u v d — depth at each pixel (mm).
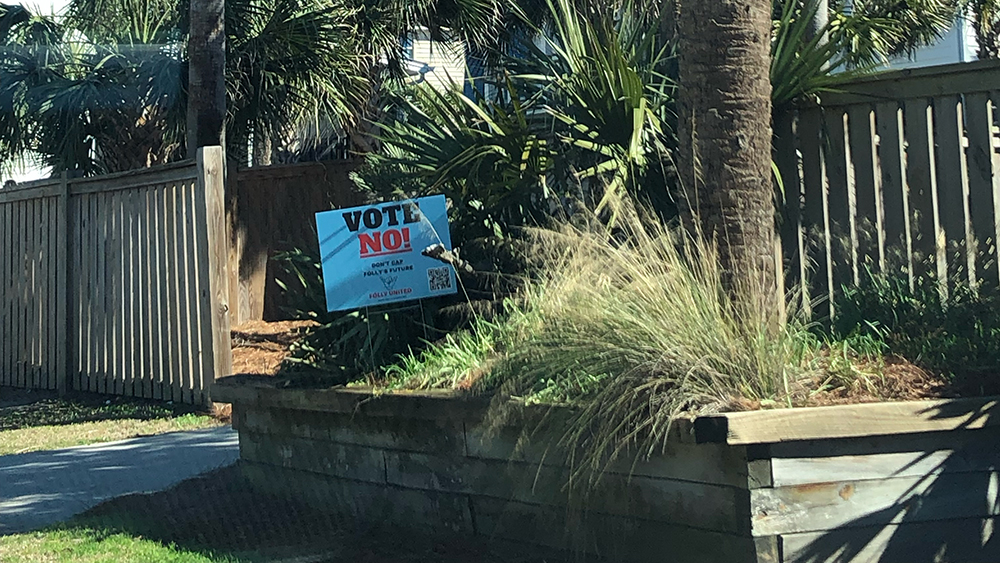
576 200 5551
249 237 11859
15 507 6613
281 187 12070
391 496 5477
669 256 4781
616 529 4539
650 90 6250
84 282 11164
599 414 4383
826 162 5824
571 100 6172
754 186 4926
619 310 4555
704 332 4473
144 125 12547
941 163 5441
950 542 4312
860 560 4191
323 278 5754
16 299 12258
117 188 10555
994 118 5336
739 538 4117
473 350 5457
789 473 4109
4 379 12492
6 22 12297
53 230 11555
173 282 9859
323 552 5152
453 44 13172
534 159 6008
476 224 6227
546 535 4777
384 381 5602
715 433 3998
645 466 4422
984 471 4355
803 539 4117
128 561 5184
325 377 5918
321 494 5891
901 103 5559
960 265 5348
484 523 5023
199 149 9297
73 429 9383
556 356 4656
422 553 5016
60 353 11375
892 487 4238
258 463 6383
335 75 11945
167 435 8750
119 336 10664
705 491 4234
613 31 6402
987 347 4805
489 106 6453
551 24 8703
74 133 12164
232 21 11328
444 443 5180
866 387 4531
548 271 5156
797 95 5848
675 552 4340
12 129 12320
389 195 6574
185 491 6637
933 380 4625
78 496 6809
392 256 5711
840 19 7141
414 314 5902
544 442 4668
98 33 12289
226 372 9352
